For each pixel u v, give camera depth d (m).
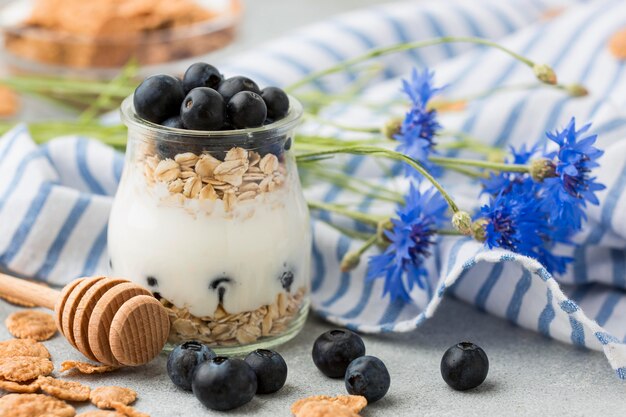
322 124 0.71
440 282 0.62
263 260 0.60
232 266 0.59
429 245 0.64
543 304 0.62
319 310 0.65
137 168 0.60
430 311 0.61
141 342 0.58
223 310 0.60
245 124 0.58
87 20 0.88
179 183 0.59
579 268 0.65
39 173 0.68
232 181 0.59
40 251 0.68
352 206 0.69
